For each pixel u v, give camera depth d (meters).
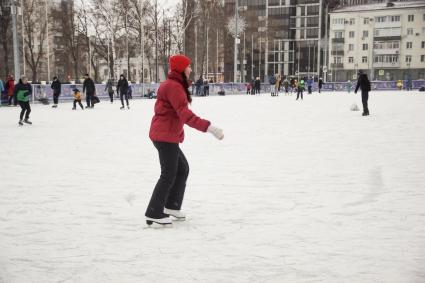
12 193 5.64
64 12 59.00
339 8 99.19
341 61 97.75
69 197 5.45
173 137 4.23
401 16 90.62
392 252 3.52
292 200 5.21
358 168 7.17
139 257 3.46
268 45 94.31
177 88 4.09
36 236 3.99
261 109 22.17
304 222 4.34
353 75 96.56
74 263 3.35
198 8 57.84
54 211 4.83
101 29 54.75
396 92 51.34
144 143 10.43
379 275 3.07
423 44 89.31
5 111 21.73
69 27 58.47
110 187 5.99
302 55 110.56
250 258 3.42
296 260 3.37
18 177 6.66
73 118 17.62
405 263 3.29
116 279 3.04
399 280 2.99
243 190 5.74
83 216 4.64
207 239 3.89
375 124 14.25
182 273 3.14
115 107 25.20
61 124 15.15
